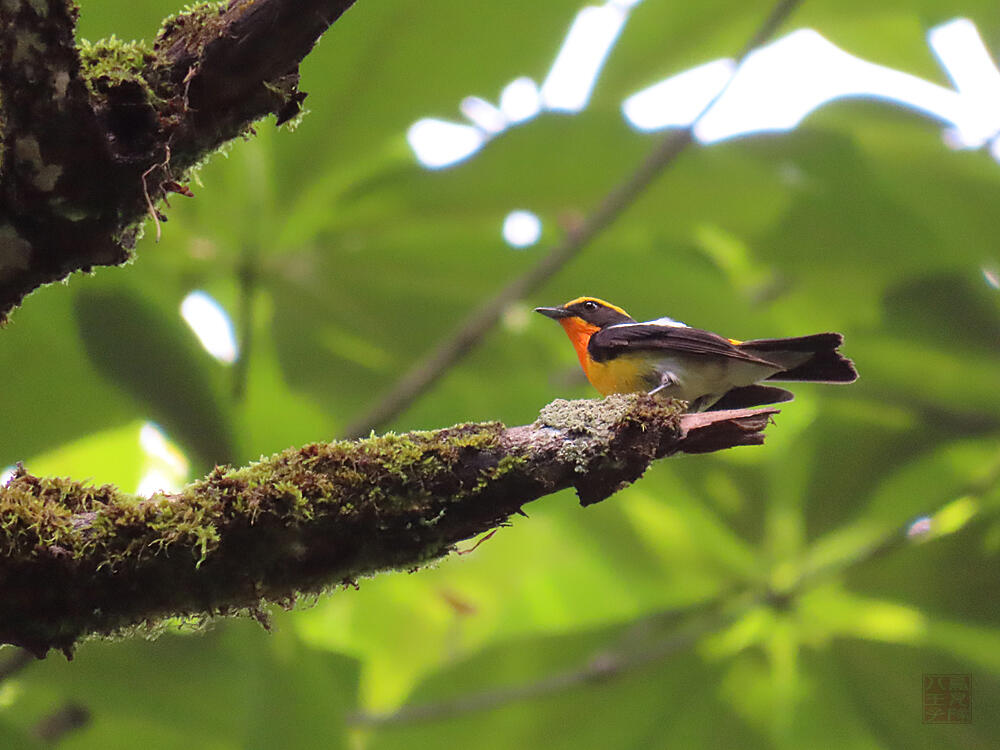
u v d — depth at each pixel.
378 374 9.42
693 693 10.41
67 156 3.54
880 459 10.12
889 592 10.05
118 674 8.66
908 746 10.13
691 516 10.39
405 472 4.12
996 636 10.09
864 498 10.16
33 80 3.38
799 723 10.39
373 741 10.38
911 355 10.05
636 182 8.32
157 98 3.70
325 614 12.19
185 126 3.77
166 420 7.70
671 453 4.42
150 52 3.75
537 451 4.23
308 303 8.80
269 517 4.02
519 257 9.03
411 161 8.52
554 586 12.70
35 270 3.80
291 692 8.02
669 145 8.31
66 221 3.69
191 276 8.48
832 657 10.21
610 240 9.16
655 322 9.60
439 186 8.49
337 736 7.96
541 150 8.33
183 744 8.95
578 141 8.30
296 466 4.12
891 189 9.09
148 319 7.73
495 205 8.69
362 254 8.76
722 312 9.38
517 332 10.07
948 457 10.25
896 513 10.32
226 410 7.77
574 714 10.45
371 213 8.57
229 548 4.02
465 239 8.89
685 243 9.33
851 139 8.80
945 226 9.40
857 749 10.40
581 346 9.76
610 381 9.52
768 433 11.66
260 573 4.08
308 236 8.54
